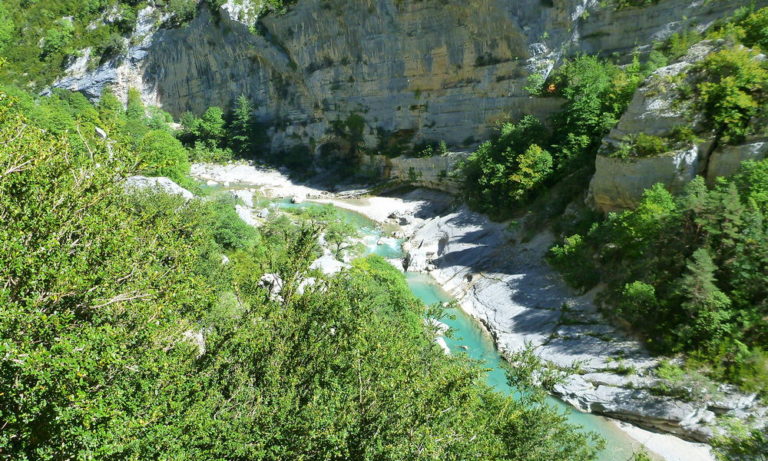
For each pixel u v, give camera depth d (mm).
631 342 29062
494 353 33156
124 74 104375
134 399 10562
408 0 67125
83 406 8914
